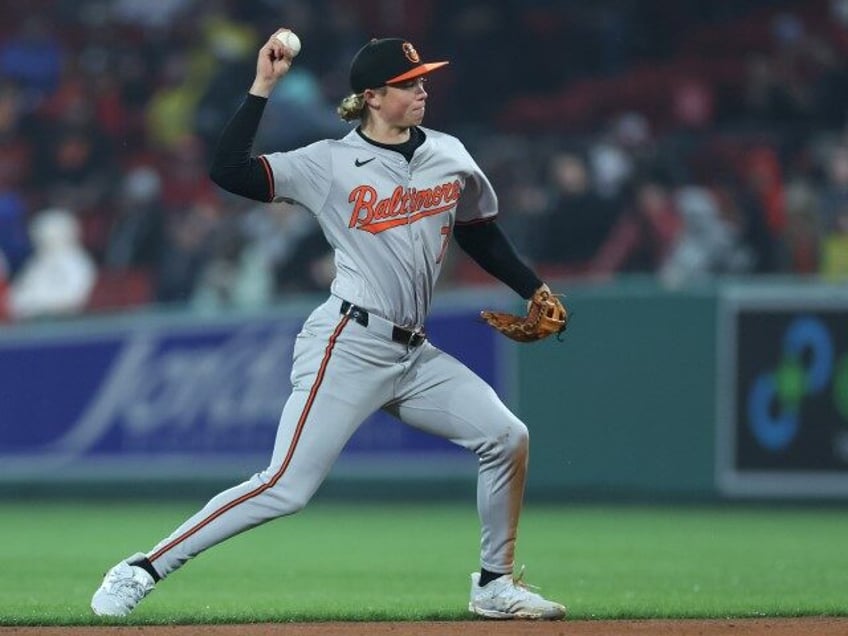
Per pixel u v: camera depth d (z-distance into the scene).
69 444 51.69
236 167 19.77
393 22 67.00
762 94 61.84
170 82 63.78
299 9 65.00
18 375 52.00
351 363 20.36
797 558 34.56
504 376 48.56
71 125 60.59
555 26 65.81
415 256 20.44
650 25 66.44
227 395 50.25
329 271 54.84
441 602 25.11
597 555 35.34
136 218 56.16
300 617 22.02
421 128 21.03
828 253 53.53
